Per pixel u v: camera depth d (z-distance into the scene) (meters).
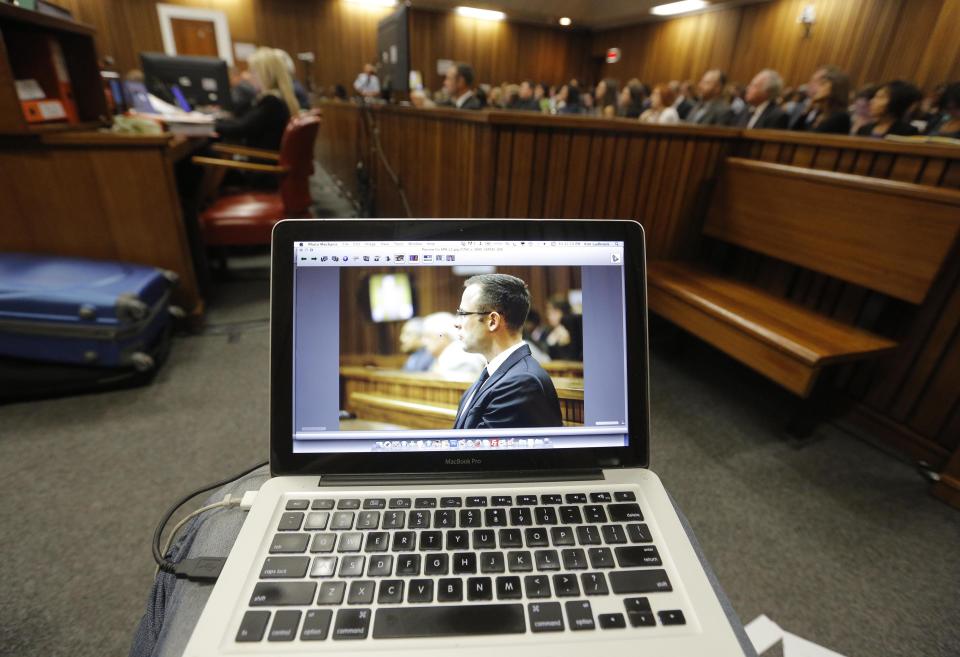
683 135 1.67
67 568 0.91
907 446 1.38
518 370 0.50
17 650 0.77
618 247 0.52
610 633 0.35
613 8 8.05
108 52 7.29
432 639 0.34
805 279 1.60
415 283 0.50
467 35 8.95
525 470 0.49
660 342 2.00
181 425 1.33
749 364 1.34
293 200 2.22
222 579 0.36
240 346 1.80
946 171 1.20
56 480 1.11
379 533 0.41
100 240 1.64
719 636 0.35
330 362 0.48
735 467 1.30
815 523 1.12
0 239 1.52
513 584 0.38
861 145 1.36
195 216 2.06
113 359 1.40
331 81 8.48
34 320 1.29
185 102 3.41
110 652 0.78
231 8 7.66
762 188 1.58
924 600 0.95
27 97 1.54
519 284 0.51
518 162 1.50
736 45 6.90
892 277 1.24
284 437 0.47
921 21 4.98
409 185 2.41
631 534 0.42
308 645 0.33
